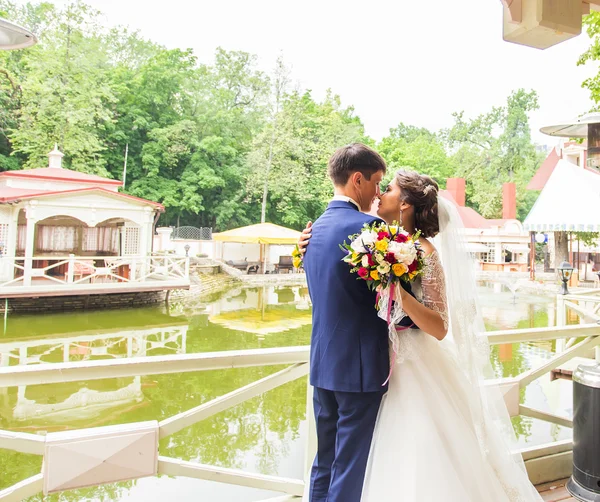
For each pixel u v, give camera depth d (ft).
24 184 52.31
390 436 4.89
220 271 75.82
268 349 6.06
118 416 18.89
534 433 16.21
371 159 5.22
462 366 5.51
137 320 40.93
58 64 89.97
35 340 32.81
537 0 5.87
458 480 4.79
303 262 5.37
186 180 107.55
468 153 157.48
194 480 13.51
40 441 5.01
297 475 13.52
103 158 101.45
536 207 30.94
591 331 8.14
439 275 5.05
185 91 116.88
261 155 104.83
